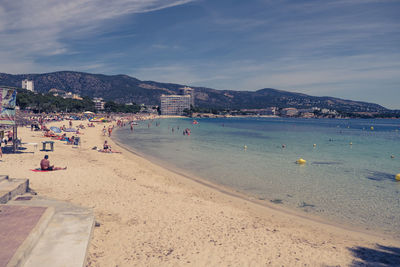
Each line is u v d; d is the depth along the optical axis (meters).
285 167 29.75
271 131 99.38
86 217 10.48
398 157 38.09
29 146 33.53
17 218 9.27
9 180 13.23
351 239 12.37
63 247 8.04
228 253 10.16
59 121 100.62
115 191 17.41
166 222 12.87
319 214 15.69
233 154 38.88
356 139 68.88
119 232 11.16
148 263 9.02
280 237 12.08
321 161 34.19
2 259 6.61
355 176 25.80
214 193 19.30
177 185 20.92
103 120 121.44
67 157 28.42
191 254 9.91
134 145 48.41
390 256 10.65
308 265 9.61
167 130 94.00
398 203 17.89
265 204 17.22
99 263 8.59
